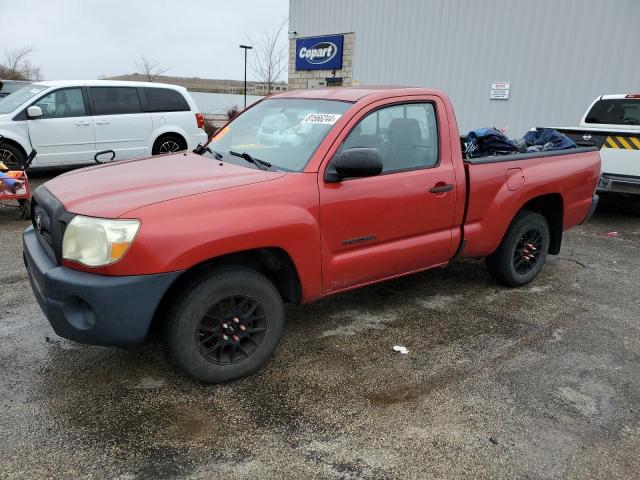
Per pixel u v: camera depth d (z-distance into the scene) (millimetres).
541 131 5641
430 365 3416
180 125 10633
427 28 13586
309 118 3592
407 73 14312
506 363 3469
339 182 3291
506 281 4750
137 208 2688
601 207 8859
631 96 8172
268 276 3455
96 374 3186
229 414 2838
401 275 3887
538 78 11766
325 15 16281
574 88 11273
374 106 3543
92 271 2648
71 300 2705
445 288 4812
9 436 2596
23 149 8883
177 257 2678
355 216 3369
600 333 3965
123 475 2369
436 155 3885
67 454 2488
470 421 2836
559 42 11320
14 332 3676
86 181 3213
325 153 3271
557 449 2639
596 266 5625
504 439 2699
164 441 2604
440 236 3945
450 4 12984
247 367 3146
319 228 3213
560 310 4383
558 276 5258
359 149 3109
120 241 2592
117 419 2762
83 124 9375
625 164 7094
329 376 3248
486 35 12453
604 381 3285
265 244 2971
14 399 2904
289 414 2854
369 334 3836
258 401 2963
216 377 3045
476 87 12867
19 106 8852
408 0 13891
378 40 14844
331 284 3414
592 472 2488
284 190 3072
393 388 3133
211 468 2434
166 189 2928
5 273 4836
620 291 4871
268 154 3537
